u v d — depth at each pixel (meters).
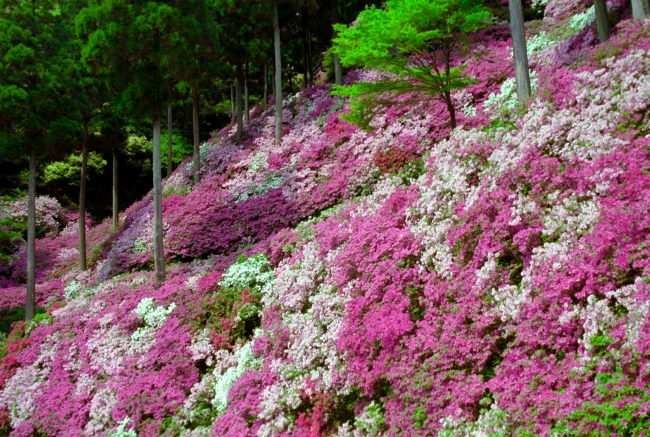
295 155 17.31
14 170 27.00
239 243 14.51
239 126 21.81
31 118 14.48
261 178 16.80
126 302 12.33
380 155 13.70
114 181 22.23
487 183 7.29
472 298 6.06
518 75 10.09
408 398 5.69
